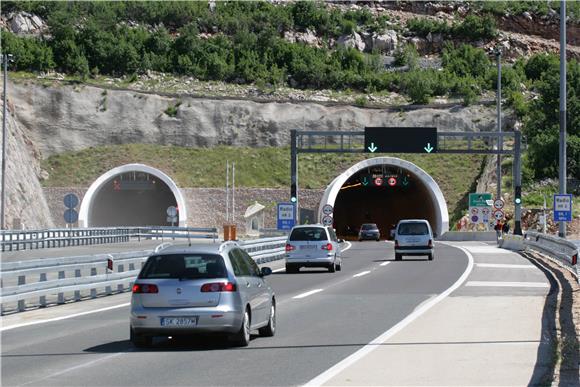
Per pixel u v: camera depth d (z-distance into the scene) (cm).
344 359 3650
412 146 15662
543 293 6662
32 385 3125
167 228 18675
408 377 3212
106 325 5038
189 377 3250
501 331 4503
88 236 15938
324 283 7956
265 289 4419
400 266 10238
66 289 6312
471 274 8744
